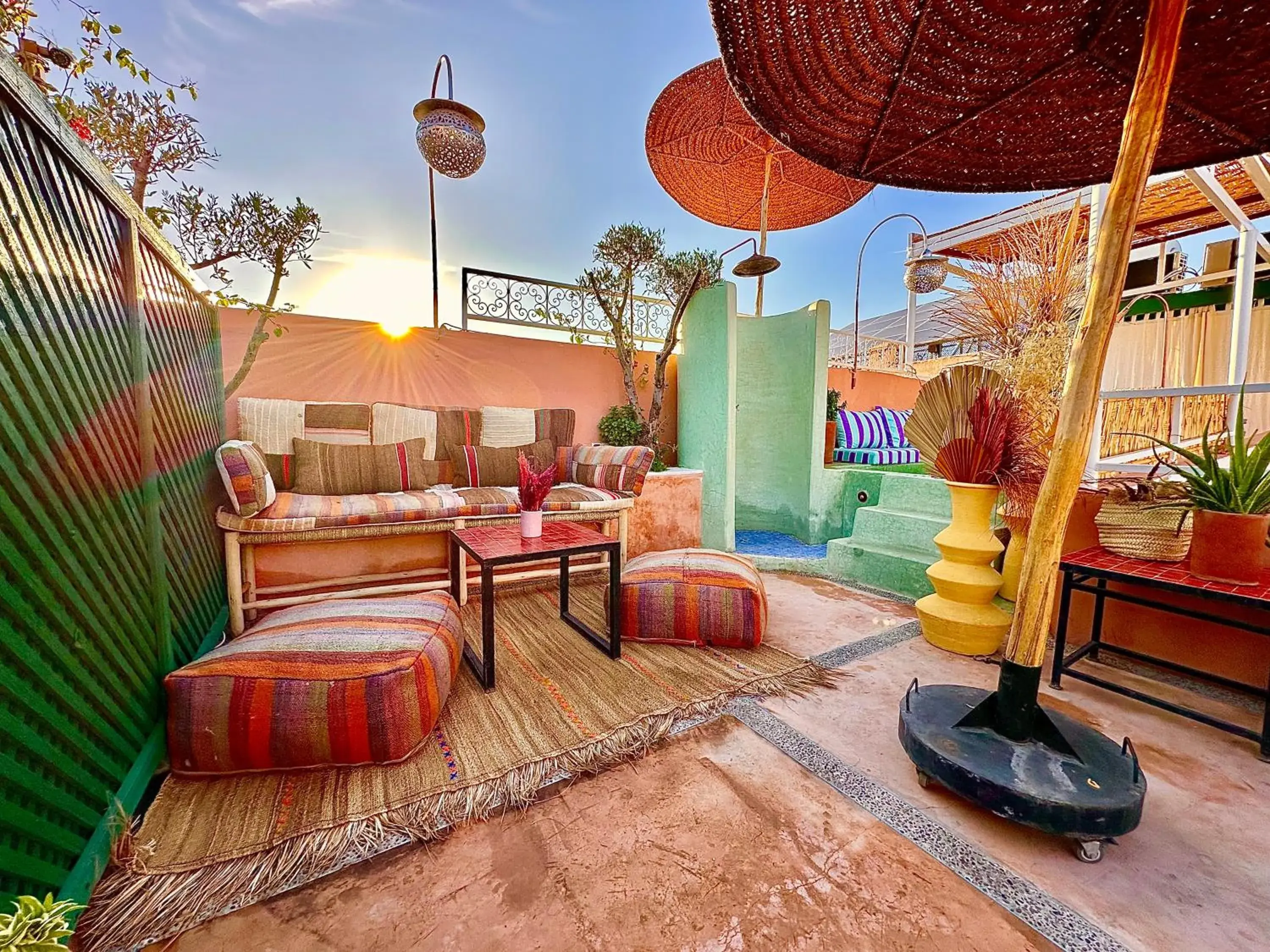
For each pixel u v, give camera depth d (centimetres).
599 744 166
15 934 58
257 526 244
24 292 98
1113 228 122
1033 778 128
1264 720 167
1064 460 133
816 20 141
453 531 258
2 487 89
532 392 437
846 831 132
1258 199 452
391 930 105
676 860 123
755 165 629
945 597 253
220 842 124
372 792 142
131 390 148
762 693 204
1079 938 103
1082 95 164
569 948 101
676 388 524
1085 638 252
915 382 802
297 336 346
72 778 106
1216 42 141
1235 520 174
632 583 251
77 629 112
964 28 146
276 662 153
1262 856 125
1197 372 448
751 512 540
